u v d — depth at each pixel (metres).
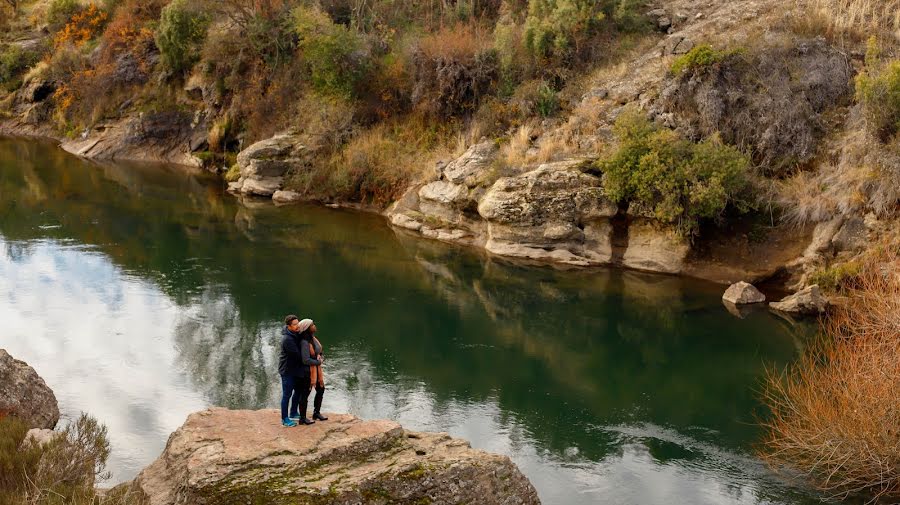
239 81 43.16
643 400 16.52
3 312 20.44
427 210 30.72
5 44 59.22
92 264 25.17
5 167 41.97
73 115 52.06
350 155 34.91
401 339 19.69
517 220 26.50
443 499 9.95
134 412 15.12
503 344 19.62
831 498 12.23
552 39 32.72
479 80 33.53
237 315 20.92
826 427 12.37
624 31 33.06
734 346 19.31
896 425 11.73
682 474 13.26
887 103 22.45
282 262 26.03
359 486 9.45
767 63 26.08
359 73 36.69
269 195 36.75
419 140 34.38
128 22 50.59
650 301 22.64
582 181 25.73
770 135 24.73
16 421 11.15
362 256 27.03
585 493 12.66
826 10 27.61
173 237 28.88
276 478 9.38
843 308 20.09
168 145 46.78
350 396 16.19
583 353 19.20
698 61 26.19
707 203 23.45
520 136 29.58
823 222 22.81
